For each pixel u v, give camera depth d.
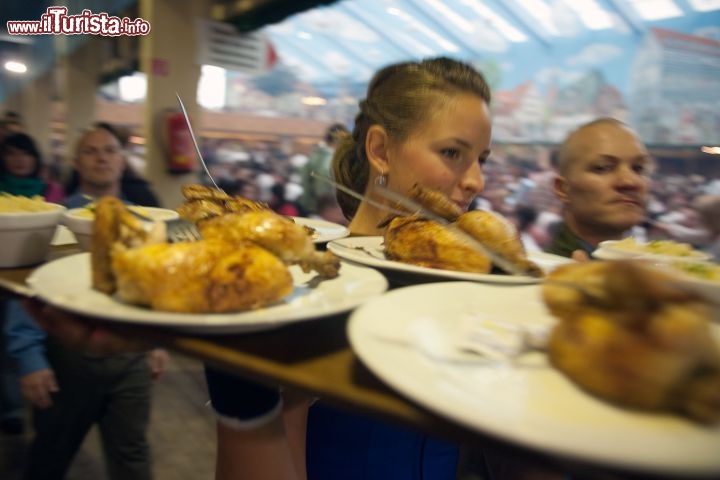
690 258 1.01
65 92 5.85
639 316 0.42
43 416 1.77
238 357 0.47
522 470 0.87
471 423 0.33
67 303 0.50
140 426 1.82
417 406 0.38
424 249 0.83
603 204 1.51
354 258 0.81
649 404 0.39
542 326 0.58
